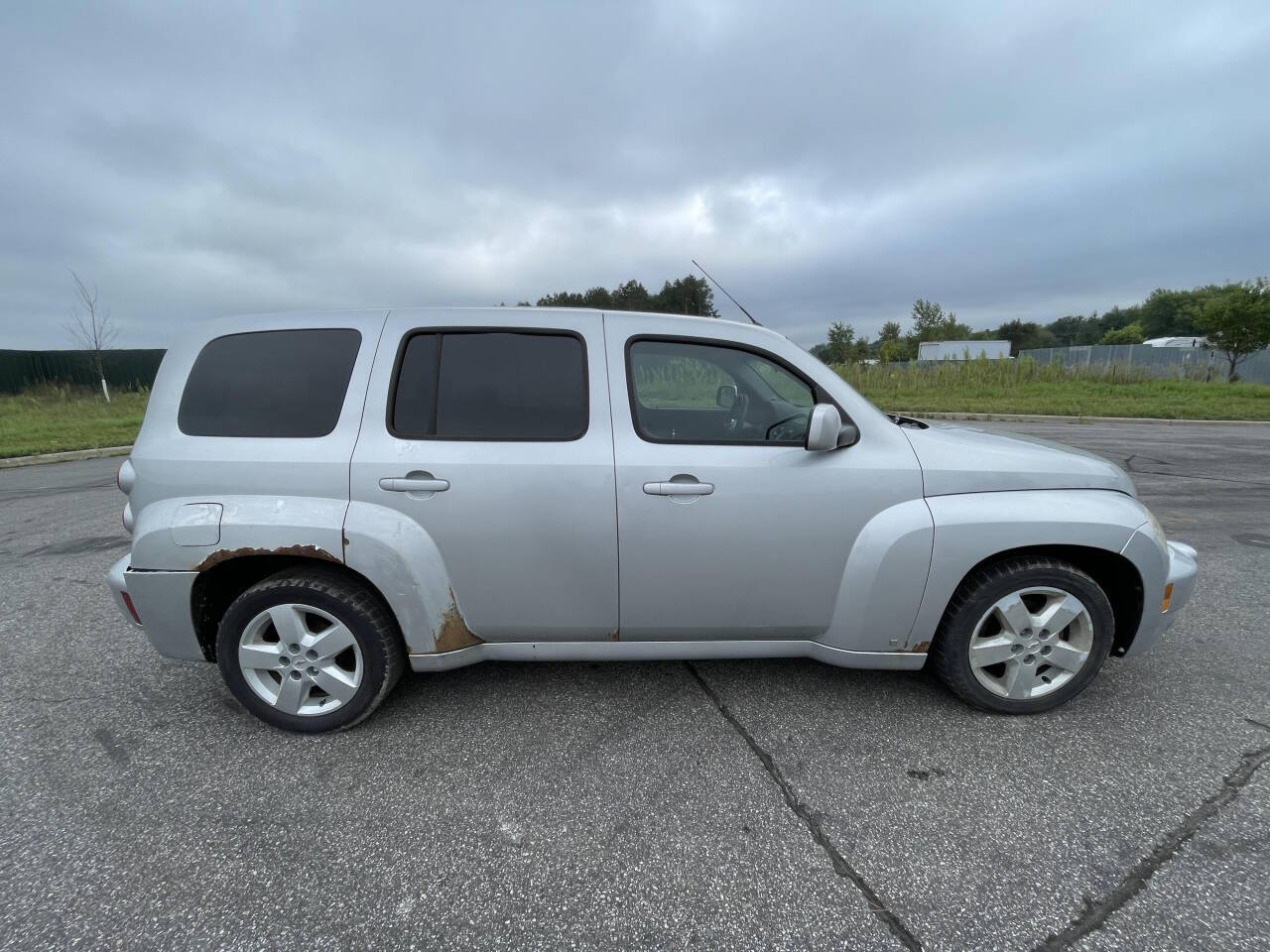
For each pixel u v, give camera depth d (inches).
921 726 107.8
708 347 109.9
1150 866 77.6
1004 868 77.7
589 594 104.3
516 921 70.9
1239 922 69.5
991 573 105.0
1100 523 103.8
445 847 82.0
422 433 102.4
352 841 83.1
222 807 89.4
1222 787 91.7
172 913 71.9
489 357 105.7
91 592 176.7
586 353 106.1
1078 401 709.9
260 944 68.0
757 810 88.2
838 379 108.7
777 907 72.5
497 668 128.0
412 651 104.6
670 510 101.7
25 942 68.0
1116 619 113.8
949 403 717.3
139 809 89.0
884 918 70.8
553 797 91.1
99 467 427.8
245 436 103.1
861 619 106.0
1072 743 102.9
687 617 106.6
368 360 104.7
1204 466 354.3
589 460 101.1
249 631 104.4
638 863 79.1
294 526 99.1
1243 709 112.3
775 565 104.4
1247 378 1106.1
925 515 103.3
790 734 105.9
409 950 67.4
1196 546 207.9
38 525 256.4
